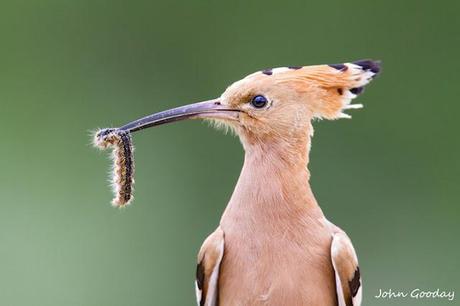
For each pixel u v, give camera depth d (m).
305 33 16.27
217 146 14.95
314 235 7.91
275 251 7.84
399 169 15.26
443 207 14.92
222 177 14.90
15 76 16.12
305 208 7.97
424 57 16.16
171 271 14.23
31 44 16.27
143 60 16.36
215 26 16.34
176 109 8.33
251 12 16.42
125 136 8.27
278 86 8.15
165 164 14.90
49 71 16.22
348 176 15.05
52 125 15.78
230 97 8.25
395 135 15.55
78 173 14.90
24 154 15.34
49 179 14.98
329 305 7.91
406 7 16.27
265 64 16.41
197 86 16.33
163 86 16.33
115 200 8.24
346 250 7.88
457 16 16.08
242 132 8.26
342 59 16.33
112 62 16.36
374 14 16.17
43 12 16.34
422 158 15.40
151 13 16.36
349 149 15.16
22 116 15.84
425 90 16.00
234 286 7.88
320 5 16.34
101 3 16.44
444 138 15.55
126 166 8.25
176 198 14.80
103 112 16.08
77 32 16.36
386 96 15.80
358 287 8.01
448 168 15.34
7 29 16.27
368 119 15.55
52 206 14.58
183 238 14.55
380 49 16.17
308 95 8.17
